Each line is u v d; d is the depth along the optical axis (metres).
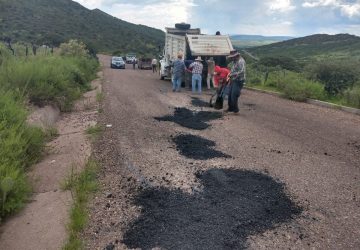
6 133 6.84
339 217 5.21
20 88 10.96
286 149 8.21
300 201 5.66
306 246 4.51
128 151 7.80
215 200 5.60
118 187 6.04
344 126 10.70
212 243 4.50
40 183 6.34
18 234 4.79
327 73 16.55
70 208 5.33
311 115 12.30
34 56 17.70
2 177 5.37
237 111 12.13
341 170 7.00
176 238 4.59
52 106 11.80
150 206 5.40
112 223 4.93
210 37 20.02
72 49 29.98
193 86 17.34
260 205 5.48
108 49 82.81
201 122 10.73
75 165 7.05
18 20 77.88
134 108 12.78
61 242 4.55
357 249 4.48
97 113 11.91
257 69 29.48
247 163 7.22
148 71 38.19
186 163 7.15
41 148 7.81
